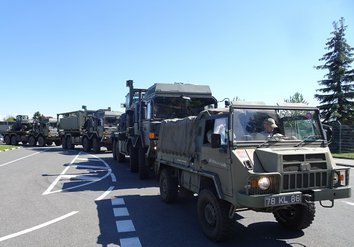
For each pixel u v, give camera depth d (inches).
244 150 217.9
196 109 494.3
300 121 247.4
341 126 1010.1
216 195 232.2
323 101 1311.5
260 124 233.1
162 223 273.6
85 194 391.2
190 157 281.1
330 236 239.0
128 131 599.2
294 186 204.8
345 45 1280.8
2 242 231.1
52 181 486.9
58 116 1392.7
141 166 500.4
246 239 234.7
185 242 229.8
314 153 212.2
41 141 1512.1
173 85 495.2
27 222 277.3
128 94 684.7
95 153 1050.1
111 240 234.2
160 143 360.2
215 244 225.5
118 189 422.3
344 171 217.8
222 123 236.4
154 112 475.8
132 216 295.0
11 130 1699.1
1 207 327.9
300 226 243.6
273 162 203.0
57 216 295.0
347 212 307.6
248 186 198.2
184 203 343.3
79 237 240.5
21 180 495.8
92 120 1099.9
